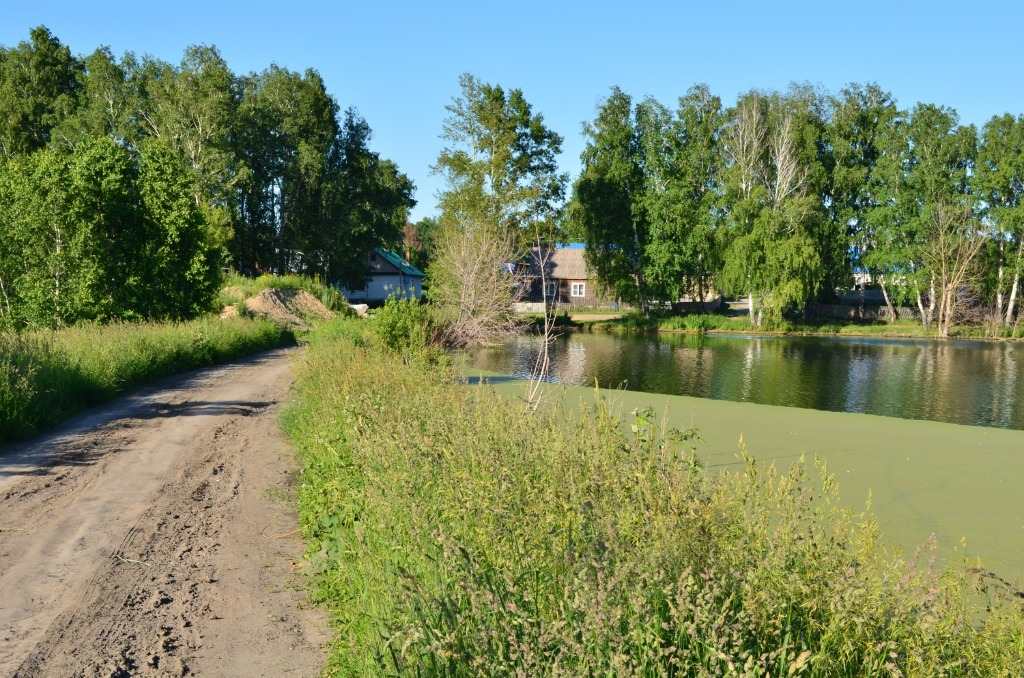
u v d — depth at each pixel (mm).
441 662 3381
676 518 4105
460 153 50906
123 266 25266
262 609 5152
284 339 29578
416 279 76500
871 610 3514
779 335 48938
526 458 6113
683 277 54906
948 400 21656
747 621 3305
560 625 3092
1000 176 51531
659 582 3469
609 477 4988
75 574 5680
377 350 16844
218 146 47625
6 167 25547
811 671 3328
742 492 4879
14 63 57781
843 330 51250
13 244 24250
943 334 49281
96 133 47688
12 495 7734
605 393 19375
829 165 56750
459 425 6898
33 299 23750
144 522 6930
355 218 57156
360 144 61625
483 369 27688
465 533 4625
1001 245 52906
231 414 12992
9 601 5184
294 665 4398
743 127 54125
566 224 59438
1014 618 3809
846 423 15172
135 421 12070
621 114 56000
